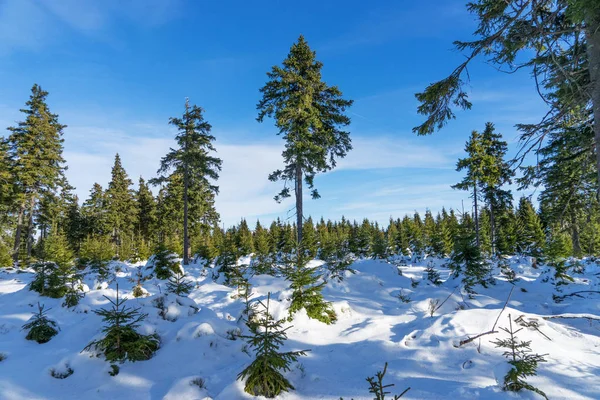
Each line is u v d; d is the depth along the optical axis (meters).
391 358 6.39
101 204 45.53
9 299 11.49
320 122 18.98
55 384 5.42
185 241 25.33
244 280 10.61
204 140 25.83
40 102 30.78
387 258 25.20
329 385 5.41
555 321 8.29
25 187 28.98
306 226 43.75
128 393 5.24
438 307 10.29
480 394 4.77
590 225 10.02
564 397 4.65
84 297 10.35
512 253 29.84
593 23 5.91
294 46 19.62
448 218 50.09
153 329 7.00
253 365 5.07
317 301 9.11
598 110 6.18
